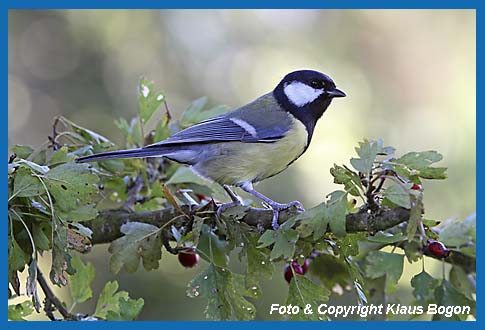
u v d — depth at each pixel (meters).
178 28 16.56
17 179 5.72
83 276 6.96
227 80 16.70
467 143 15.69
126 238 6.42
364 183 5.56
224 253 6.56
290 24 17.22
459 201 13.78
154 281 13.20
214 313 6.21
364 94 16.88
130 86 16.14
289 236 5.70
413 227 5.29
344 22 17.30
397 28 17.61
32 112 16.38
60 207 5.84
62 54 16.31
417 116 16.78
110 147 7.56
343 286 7.47
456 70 16.98
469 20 17.00
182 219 6.63
